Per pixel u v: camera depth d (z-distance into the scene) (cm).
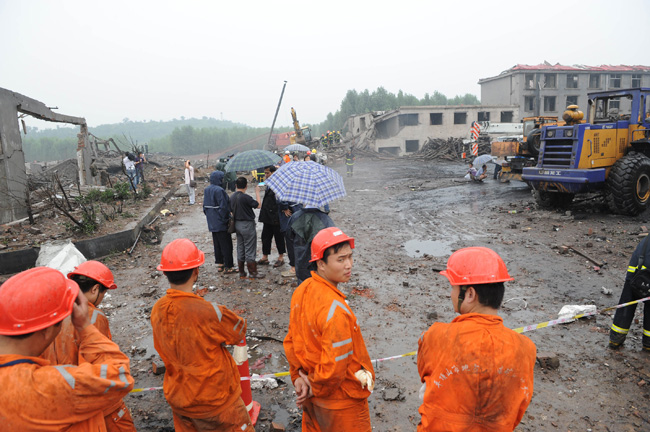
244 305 596
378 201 1496
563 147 1010
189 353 234
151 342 501
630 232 844
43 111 1408
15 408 147
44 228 919
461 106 4316
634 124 1015
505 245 835
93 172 1859
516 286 626
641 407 351
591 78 4912
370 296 615
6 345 154
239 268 701
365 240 945
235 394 256
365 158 3841
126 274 752
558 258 735
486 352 166
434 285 650
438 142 3788
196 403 238
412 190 1742
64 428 157
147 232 1026
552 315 527
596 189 1012
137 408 375
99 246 842
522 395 168
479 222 1052
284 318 551
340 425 224
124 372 175
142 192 1452
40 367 157
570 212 1026
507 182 1764
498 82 5072
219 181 709
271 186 496
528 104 4856
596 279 633
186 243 244
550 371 409
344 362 208
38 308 154
